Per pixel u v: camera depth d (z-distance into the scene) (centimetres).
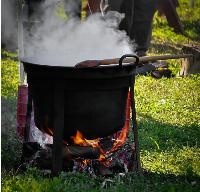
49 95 531
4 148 620
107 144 579
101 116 535
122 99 548
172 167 612
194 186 547
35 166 570
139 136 718
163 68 1095
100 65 525
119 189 519
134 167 579
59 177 533
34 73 533
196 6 1719
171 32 1472
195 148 686
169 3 1102
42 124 550
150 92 955
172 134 740
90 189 517
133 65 541
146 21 1084
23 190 518
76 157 560
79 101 527
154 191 525
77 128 536
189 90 983
